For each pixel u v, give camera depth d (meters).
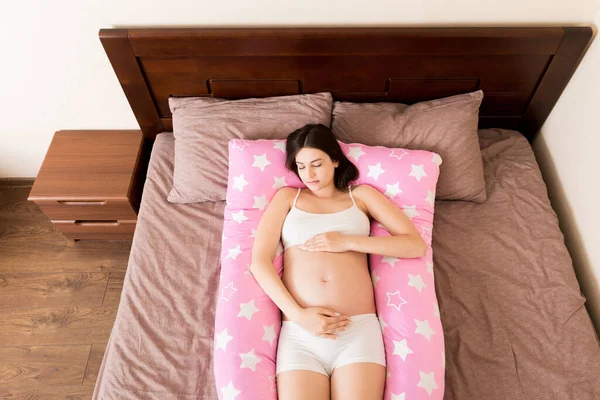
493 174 1.78
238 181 1.60
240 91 1.81
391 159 1.61
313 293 1.36
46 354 1.83
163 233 1.65
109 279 2.03
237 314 1.36
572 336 1.40
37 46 1.68
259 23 1.64
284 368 1.28
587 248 1.64
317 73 1.74
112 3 1.56
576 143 1.70
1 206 2.27
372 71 1.74
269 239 1.45
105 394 1.33
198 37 1.59
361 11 1.61
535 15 1.62
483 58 1.69
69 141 2.00
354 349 1.28
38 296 1.98
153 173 1.81
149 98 1.82
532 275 1.53
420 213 1.58
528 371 1.34
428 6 1.60
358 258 1.46
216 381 1.29
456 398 1.31
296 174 1.58
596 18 1.60
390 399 1.25
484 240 1.62
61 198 1.81
